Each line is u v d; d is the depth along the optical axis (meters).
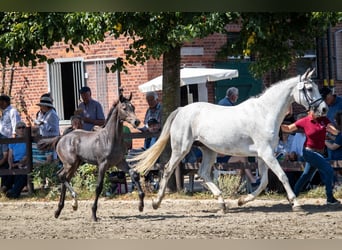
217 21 15.89
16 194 18.42
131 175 14.89
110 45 26.02
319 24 16.78
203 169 15.79
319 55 27.48
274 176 17.19
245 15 16.22
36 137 18.47
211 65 26.05
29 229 13.87
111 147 14.55
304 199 16.47
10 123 20.08
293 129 15.55
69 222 14.69
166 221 14.42
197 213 15.48
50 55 27.11
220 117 15.26
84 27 16.78
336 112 18.30
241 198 15.42
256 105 15.07
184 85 25.19
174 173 17.86
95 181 17.81
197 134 15.50
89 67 26.55
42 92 27.36
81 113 19.30
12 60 17.86
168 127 15.77
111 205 16.84
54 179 18.09
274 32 16.97
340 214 14.63
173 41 16.36
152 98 19.77
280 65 17.48
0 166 18.94
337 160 16.69
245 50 17.44
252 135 14.97
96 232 13.28
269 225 13.55
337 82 27.69
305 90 14.81
